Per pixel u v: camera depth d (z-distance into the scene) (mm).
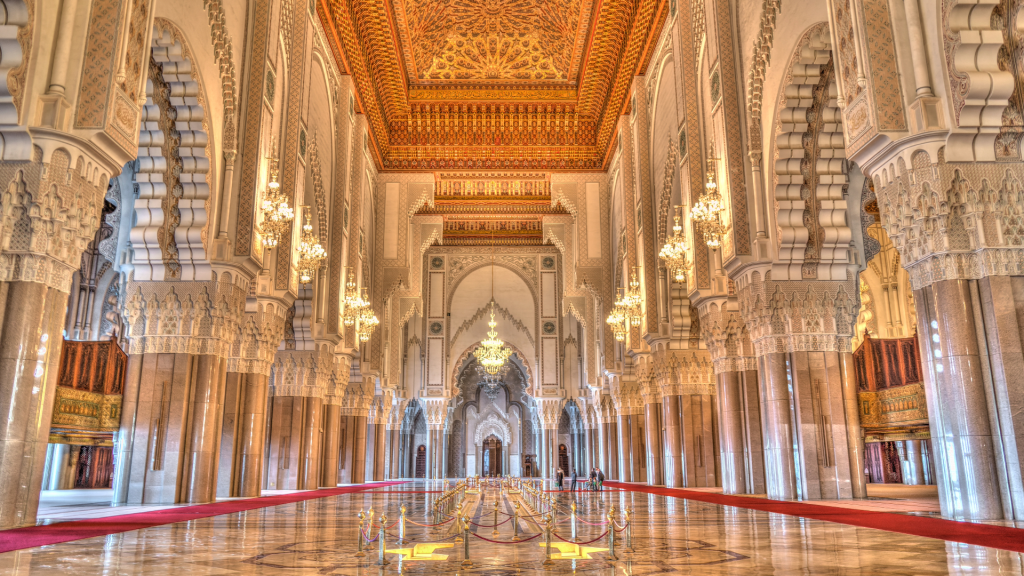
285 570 4246
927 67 6742
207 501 10023
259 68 11211
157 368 10078
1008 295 6473
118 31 6645
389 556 4902
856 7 7059
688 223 13180
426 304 30500
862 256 10648
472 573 4238
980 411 6418
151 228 10047
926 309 6906
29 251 6285
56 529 6332
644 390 18797
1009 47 6594
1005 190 6637
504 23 21688
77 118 6457
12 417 6125
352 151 18812
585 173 23969
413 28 20859
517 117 23922
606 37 19922
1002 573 3875
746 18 11188
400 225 23484
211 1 10055
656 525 6984
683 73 13430
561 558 4844
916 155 6773
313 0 14445
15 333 6176
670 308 16391
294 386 15633
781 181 10469
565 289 24781
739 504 9742
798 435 10188
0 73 6016
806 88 10141
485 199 26766
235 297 10641
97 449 23156
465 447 35969
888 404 12039
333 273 16484
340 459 21875
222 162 10531
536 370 30016
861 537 5633
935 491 14625
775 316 10500
